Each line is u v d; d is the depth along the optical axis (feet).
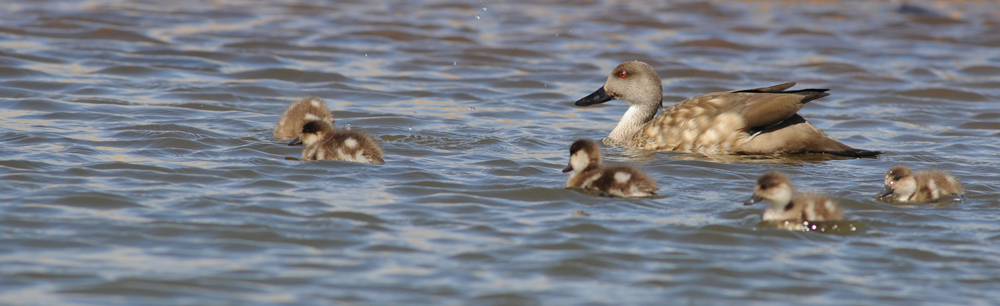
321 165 45.88
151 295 28.27
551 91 76.18
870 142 59.00
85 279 29.27
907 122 66.54
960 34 103.14
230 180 42.27
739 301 29.22
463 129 59.36
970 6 119.65
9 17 96.58
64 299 27.78
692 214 38.60
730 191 43.16
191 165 44.98
